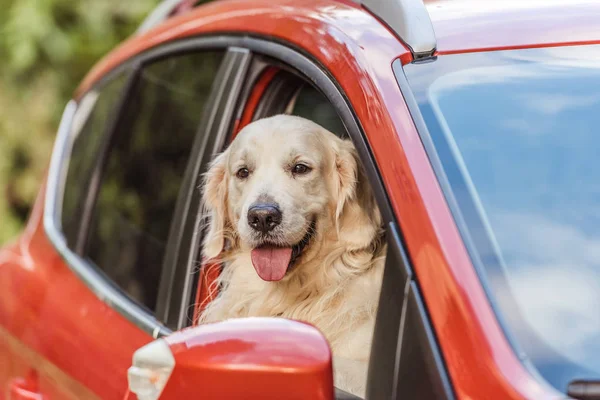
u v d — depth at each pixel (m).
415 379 1.88
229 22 3.01
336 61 2.38
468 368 1.81
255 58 2.78
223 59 2.94
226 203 2.85
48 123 9.36
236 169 2.81
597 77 2.30
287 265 2.73
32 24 8.77
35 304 3.51
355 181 2.77
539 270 1.96
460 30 2.40
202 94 2.99
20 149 9.42
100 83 3.95
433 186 2.03
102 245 3.42
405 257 1.98
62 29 9.15
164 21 3.78
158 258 2.94
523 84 2.28
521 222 2.03
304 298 2.78
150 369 1.97
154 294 2.90
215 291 2.88
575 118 2.21
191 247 2.79
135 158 3.37
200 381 1.92
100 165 3.65
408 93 2.21
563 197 2.08
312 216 2.76
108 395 2.74
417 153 2.09
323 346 1.90
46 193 4.07
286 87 2.89
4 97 9.33
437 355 1.85
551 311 1.91
